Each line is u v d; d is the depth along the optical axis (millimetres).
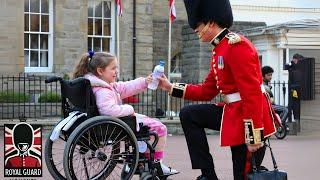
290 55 23094
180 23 26469
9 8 21828
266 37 23094
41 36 22781
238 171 7090
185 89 7699
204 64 25234
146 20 24344
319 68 22656
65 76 21625
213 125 7277
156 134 7473
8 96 19672
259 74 6855
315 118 22094
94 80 7426
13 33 21875
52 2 22859
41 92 21750
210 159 7277
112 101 7395
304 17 30016
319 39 22969
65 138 7559
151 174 7414
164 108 22109
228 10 7094
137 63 24188
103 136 7191
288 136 17812
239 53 6793
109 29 24000
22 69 21953
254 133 6680
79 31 22984
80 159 7480
